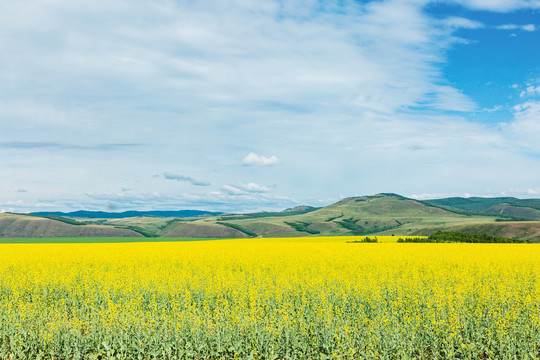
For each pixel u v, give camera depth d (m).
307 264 29.25
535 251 40.53
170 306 17.22
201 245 60.53
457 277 21.88
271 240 91.31
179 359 12.05
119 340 12.63
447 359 11.59
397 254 37.41
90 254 39.38
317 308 15.50
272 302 16.44
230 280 19.88
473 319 14.09
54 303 18.67
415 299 16.66
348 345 11.82
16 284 20.75
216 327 13.79
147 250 45.62
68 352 12.39
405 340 12.51
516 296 16.89
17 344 12.84
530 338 12.69
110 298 18.19
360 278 20.48
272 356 11.80
